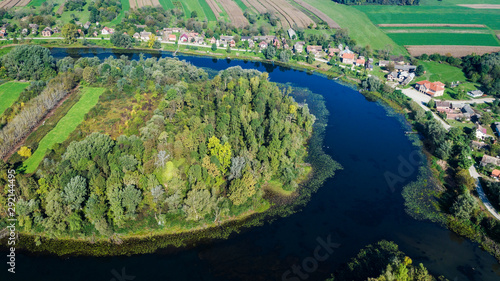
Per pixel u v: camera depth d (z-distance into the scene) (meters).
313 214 157.25
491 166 180.38
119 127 189.62
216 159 160.12
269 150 176.75
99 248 136.50
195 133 173.12
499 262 135.50
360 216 157.25
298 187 173.25
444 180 180.25
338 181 178.75
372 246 141.25
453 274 130.00
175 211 146.75
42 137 185.50
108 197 141.12
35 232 141.00
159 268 129.50
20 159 168.00
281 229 148.38
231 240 142.00
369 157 198.50
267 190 168.75
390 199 167.75
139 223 144.75
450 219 155.62
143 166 154.62
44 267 129.12
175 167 157.62
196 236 142.88
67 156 157.62
